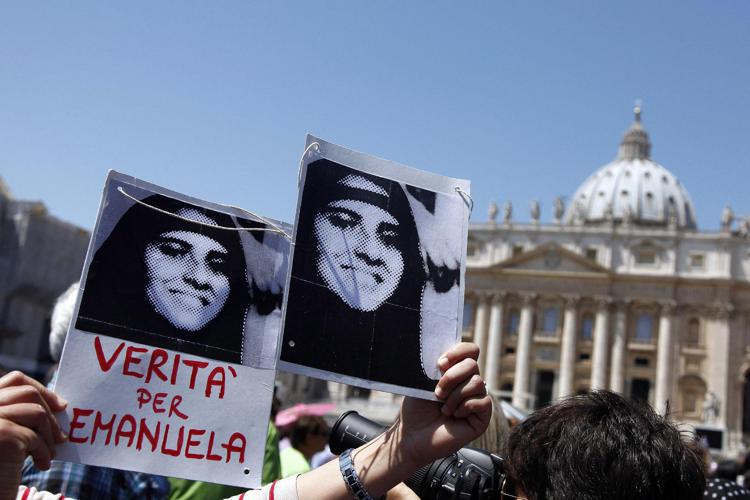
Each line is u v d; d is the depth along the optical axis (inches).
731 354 3917.3
